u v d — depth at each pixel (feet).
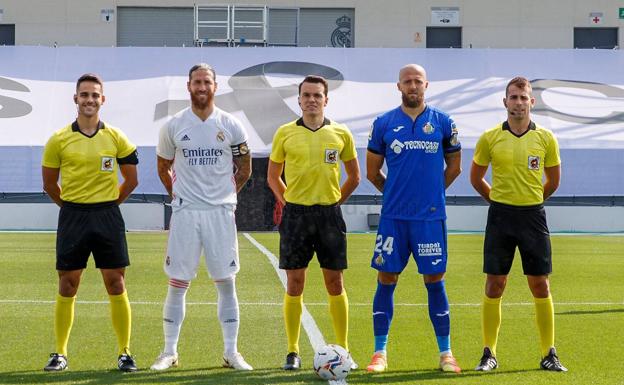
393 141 21.29
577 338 25.88
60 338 21.44
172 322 21.71
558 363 21.30
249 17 110.73
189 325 27.96
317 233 21.71
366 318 29.73
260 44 111.14
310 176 21.56
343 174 82.84
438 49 103.09
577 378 20.21
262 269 45.21
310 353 23.53
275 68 98.17
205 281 40.27
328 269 21.89
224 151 21.66
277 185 22.31
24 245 62.49
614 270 47.57
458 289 38.14
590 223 87.25
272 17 116.26
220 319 21.84
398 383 19.54
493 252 21.67
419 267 21.31
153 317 29.48
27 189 85.87
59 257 21.17
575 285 40.32
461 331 27.25
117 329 21.29
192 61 99.60
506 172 21.47
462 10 118.01
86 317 29.30
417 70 21.24
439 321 21.53
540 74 99.76
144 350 23.77
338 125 22.17
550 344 21.61
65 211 21.18
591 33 118.83
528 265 21.53
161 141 21.88
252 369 21.26
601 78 99.71
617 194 87.45
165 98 92.22
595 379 20.10
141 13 118.83
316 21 118.32
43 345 24.20
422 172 21.21
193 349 23.99
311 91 21.59
